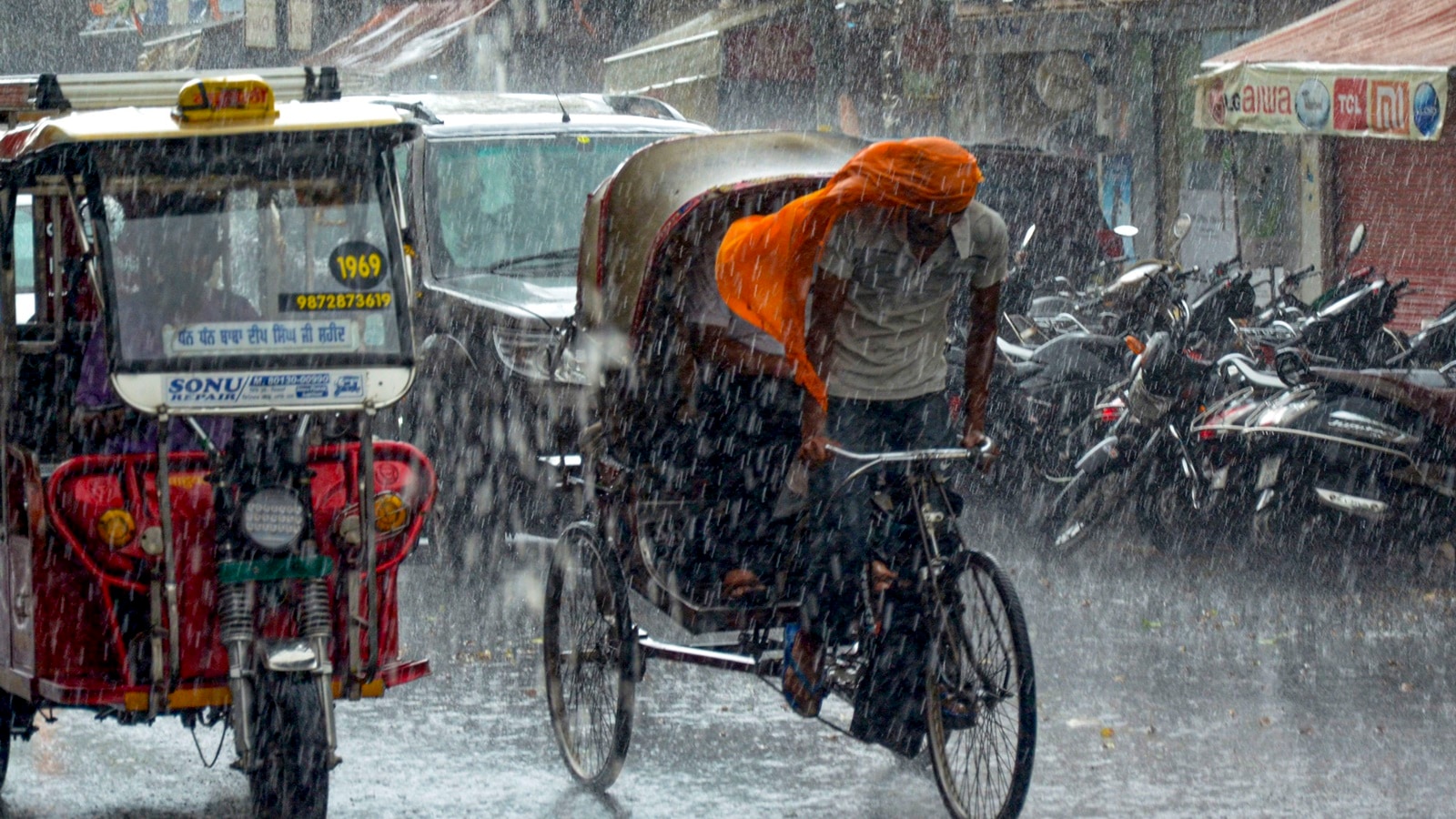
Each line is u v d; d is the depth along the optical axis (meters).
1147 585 15.33
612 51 47.62
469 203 18.36
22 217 13.79
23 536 9.33
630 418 10.90
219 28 57.47
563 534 10.79
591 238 11.02
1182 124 34.25
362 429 9.09
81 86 11.12
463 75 47.84
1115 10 34.81
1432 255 28.16
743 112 37.72
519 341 16.41
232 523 8.87
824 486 9.63
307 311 9.02
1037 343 21.03
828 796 10.16
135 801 10.34
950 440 9.81
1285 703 11.73
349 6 55.28
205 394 8.82
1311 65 22.67
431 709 12.15
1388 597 14.60
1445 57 21.11
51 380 10.39
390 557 9.50
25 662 9.38
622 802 10.13
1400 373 15.04
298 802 8.79
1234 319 19.00
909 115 38.06
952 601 9.36
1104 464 16.33
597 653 10.41
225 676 9.13
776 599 10.34
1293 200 31.08
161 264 8.94
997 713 9.21
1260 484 15.38
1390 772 10.32
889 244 9.23
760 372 10.96
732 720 11.73
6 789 10.59
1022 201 29.52
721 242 10.71
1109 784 10.20
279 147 9.16
